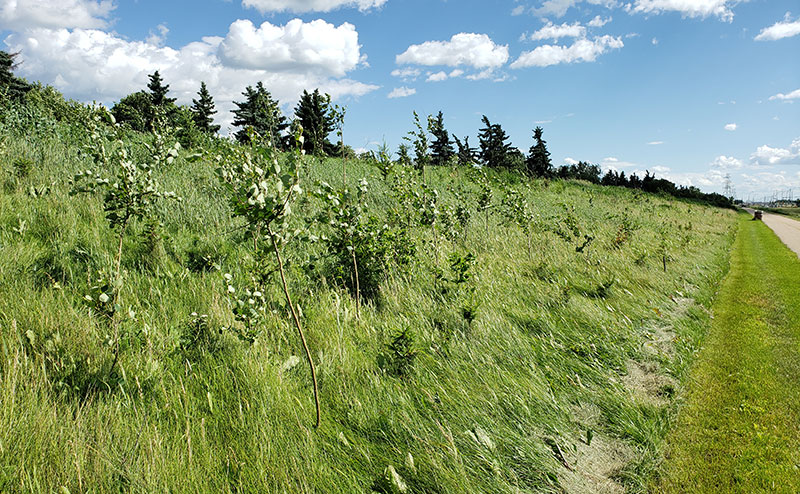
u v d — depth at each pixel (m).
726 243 17.00
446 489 2.38
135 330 3.37
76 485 2.01
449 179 16.14
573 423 3.28
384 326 4.28
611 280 6.64
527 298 5.79
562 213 14.25
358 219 4.93
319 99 6.09
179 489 2.12
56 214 5.03
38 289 3.56
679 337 5.04
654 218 20.39
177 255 4.96
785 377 4.18
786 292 7.92
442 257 6.83
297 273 5.08
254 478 2.26
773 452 2.99
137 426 2.46
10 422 2.21
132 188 3.70
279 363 3.32
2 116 9.38
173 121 11.20
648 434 3.11
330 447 2.61
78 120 8.83
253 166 2.93
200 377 3.00
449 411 3.11
